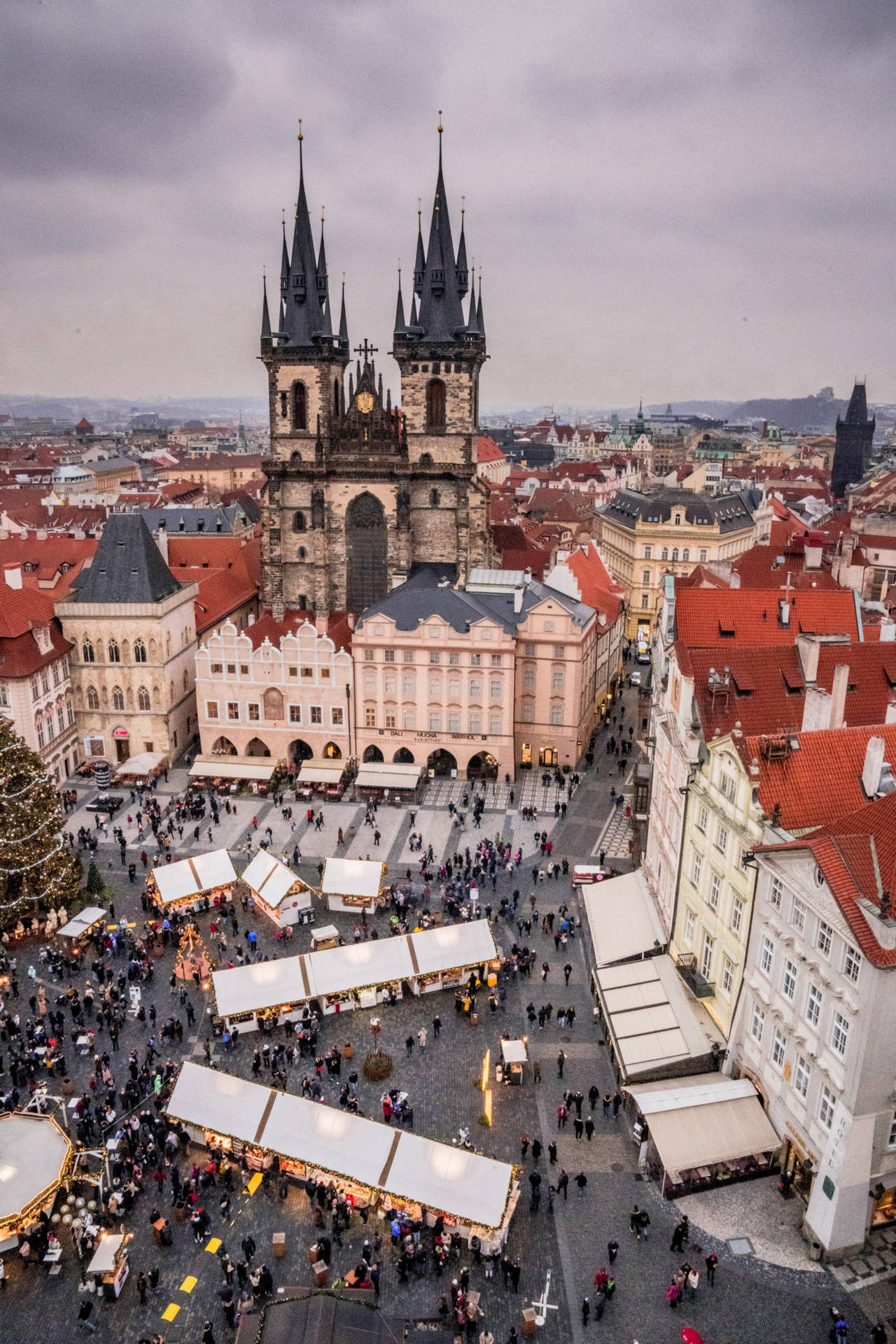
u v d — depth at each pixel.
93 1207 54.50
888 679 71.38
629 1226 53.75
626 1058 61.94
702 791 64.94
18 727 105.81
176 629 120.56
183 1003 72.88
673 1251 51.84
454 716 112.31
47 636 111.50
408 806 107.31
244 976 69.88
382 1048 69.00
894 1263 50.78
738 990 58.91
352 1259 51.94
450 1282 50.41
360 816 105.50
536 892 89.00
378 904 87.12
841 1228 50.22
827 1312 48.16
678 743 70.44
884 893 45.62
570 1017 71.06
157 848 97.88
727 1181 56.19
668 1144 53.97
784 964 53.81
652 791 81.12
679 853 68.44
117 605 114.31
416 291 133.50
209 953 79.81
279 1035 70.25
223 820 104.44
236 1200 56.00
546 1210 54.94
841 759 59.12
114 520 117.62
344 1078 65.62
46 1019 71.25
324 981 70.50
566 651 111.88
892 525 170.75
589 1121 59.88
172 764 120.00
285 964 71.12
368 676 112.31
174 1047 68.50
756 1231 52.91
